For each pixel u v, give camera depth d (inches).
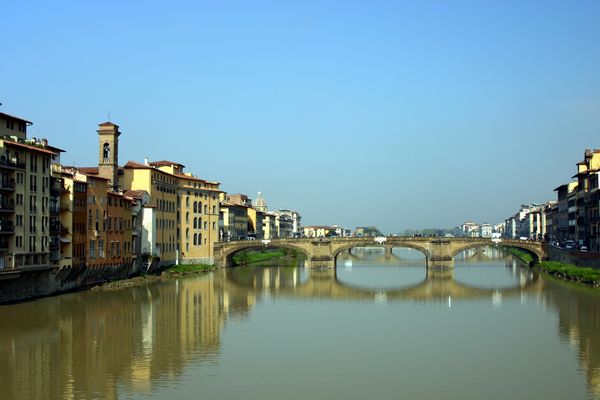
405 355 3041.3
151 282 6092.5
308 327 3747.5
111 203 5674.2
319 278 6973.4
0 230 4001.0
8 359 2874.0
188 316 4055.1
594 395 2423.7
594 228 7057.1
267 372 2719.0
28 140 4557.1
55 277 4761.3
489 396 2417.6
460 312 4352.9
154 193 7042.3
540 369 2778.1
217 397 2388.0
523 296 5147.6
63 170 5221.5
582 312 4234.7
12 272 4094.5
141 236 6481.3
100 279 5526.6
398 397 2402.8
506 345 3255.4
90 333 3449.8
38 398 2354.8
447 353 3083.2
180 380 2593.5
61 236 4842.5
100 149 6358.3
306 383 2566.4
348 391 2474.2
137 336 3398.1
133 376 2637.8
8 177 4128.9
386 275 7475.4
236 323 3848.4
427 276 7258.9
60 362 2837.1
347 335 3513.8
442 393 2448.3
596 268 6018.7
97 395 2393.0
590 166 7746.1
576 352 3083.2
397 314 4279.0
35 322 3718.0
